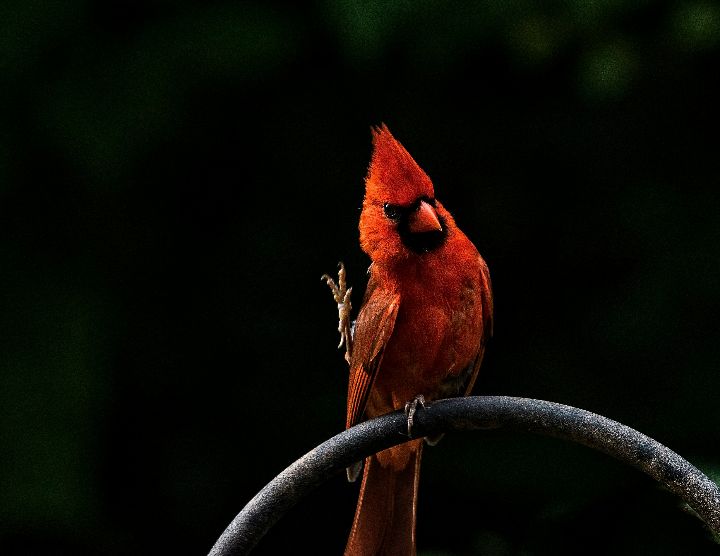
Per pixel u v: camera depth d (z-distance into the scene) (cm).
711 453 992
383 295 707
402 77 1131
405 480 717
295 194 1155
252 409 1127
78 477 958
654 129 1116
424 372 722
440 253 699
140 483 1109
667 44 1007
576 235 1124
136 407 1120
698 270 1039
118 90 979
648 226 1075
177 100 985
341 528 1095
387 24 930
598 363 1080
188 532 1102
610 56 984
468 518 994
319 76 1123
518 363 1112
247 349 1137
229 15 1002
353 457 589
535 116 1136
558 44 984
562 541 730
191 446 1119
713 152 1102
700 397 1019
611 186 1118
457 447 1000
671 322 1037
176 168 1136
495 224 1140
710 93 1099
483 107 1139
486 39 989
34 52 978
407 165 688
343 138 1149
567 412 560
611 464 968
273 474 1110
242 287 1145
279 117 1144
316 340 1136
